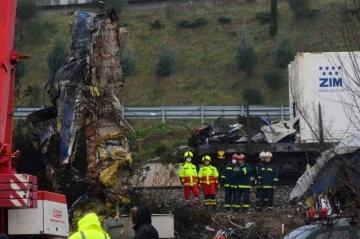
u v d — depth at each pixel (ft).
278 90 279.08
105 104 86.28
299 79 141.08
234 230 104.37
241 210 118.11
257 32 311.47
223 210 120.37
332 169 73.77
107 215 88.28
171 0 332.19
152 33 314.96
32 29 290.76
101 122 86.94
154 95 277.23
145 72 290.56
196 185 117.08
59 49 269.85
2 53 65.26
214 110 210.38
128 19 324.19
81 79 84.74
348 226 68.69
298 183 82.17
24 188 59.62
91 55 84.48
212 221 106.93
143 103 272.31
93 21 85.46
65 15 310.86
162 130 201.87
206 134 140.97
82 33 85.40
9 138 66.80
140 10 329.31
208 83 283.79
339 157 72.13
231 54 299.38
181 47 306.76
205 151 136.77
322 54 140.56
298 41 295.07
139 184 111.45
